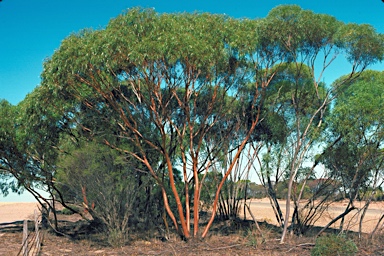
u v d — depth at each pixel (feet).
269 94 61.11
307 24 51.44
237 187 69.62
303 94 59.47
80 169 53.47
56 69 50.06
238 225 65.87
